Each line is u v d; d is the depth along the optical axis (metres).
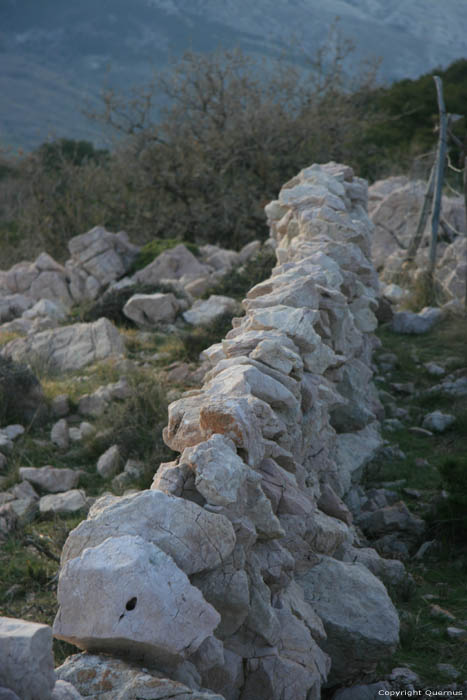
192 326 10.30
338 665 3.23
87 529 2.28
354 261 6.50
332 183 8.48
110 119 17.38
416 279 11.40
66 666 2.06
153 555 2.10
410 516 5.24
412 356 9.14
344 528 3.88
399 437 7.01
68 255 17.03
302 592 3.29
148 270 12.92
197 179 17.12
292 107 18.22
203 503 2.56
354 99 19.08
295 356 3.78
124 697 1.94
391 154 20.88
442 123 11.45
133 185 17.56
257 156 17.23
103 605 1.97
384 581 4.28
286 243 7.87
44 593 4.51
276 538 2.76
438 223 11.80
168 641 1.98
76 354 9.36
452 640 3.86
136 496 2.35
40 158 18.38
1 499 5.90
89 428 7.23
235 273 11.63
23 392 7.71
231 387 3.22
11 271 13.51
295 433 3.61
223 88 17.78
